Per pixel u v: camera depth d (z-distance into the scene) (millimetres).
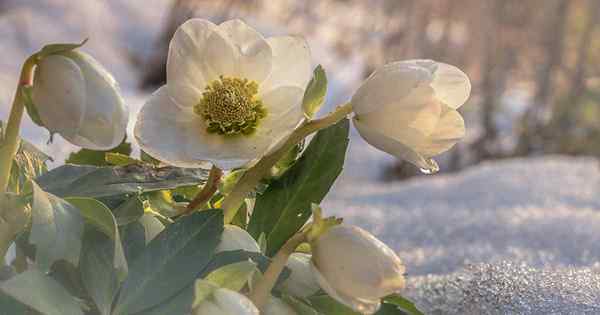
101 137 615
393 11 3428
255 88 679
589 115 3137
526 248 1177
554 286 854
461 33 3381
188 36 673
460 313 840
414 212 1587
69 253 627
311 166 722
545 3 3264
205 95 675
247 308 601
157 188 681
